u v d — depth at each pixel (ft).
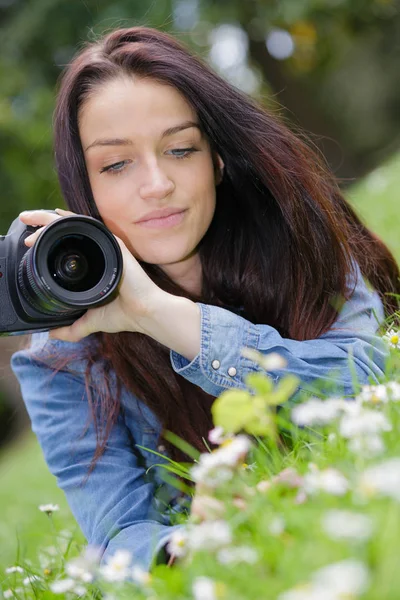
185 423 10.53
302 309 10.71
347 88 60.13
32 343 11.18
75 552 10.94
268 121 11.08
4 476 29.73
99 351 10.52
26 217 9.47
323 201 11.10
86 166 10.52
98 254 9.09
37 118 50.11
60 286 9.05
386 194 26.22
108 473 10.03
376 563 4.93
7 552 15.66
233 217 11.37
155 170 10.00
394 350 9.81
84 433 10.39
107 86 10.06
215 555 5.93
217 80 10.68
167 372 10.46
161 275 11.37
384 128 60.13
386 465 5.08
